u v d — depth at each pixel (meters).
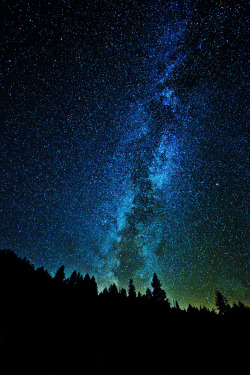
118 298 38.25
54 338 16.11
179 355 18.92
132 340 21.08
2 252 33.28
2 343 12.75
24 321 16.66
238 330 26.02
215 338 24.02
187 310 39.72
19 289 22.55
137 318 29.30
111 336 20.78
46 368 12.01
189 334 25.42
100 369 13.87
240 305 41.91
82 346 16.47
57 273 40.81
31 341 14.30
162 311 34.91
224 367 16.56
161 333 24.72
